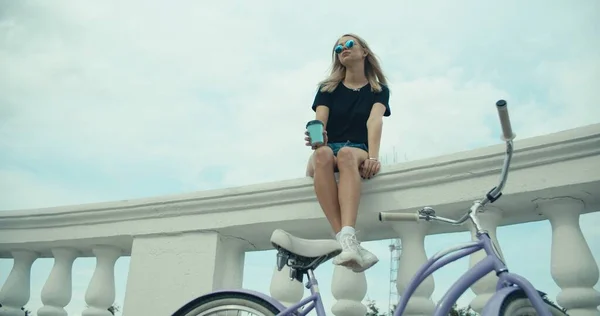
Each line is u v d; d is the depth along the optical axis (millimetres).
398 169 2703
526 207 2582
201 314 2359
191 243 3145
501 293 1894
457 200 2547
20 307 3645
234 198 3068
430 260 2141
